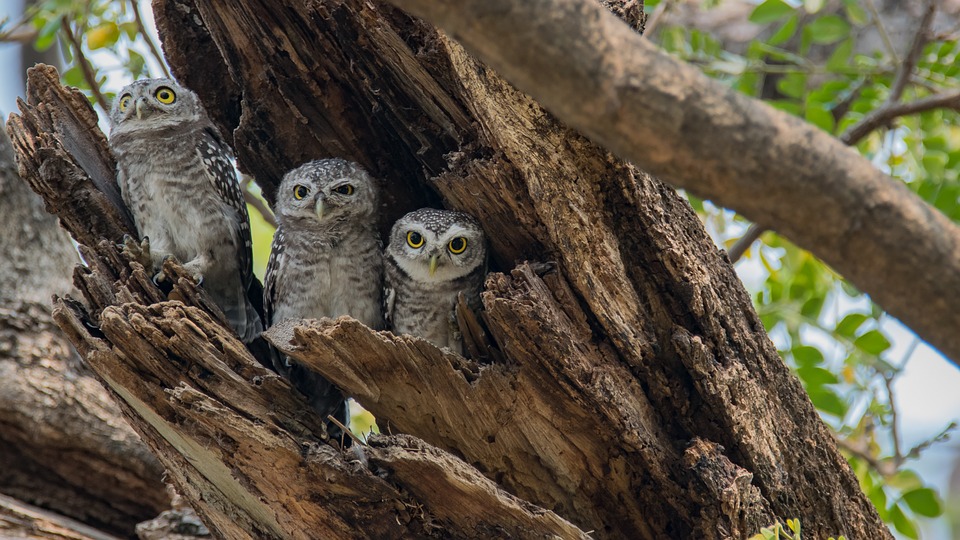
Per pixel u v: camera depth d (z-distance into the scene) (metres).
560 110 4.57
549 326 7.52
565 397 7.77
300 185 10.13
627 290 8.02
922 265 4.46
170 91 10.57
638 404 8.07
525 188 7.96
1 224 11.22
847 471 8.81
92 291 8.31
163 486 10.95
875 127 12.59
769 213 4.60
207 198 10.42
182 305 7.71
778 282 13.32
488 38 4.37
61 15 12.62
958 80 13.30
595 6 4.42
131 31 13.62
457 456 7.98
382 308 10.64
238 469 7.48
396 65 8.16
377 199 10.55
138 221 10.22
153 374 7.60
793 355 11.51
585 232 7.90
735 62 13.88
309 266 10.46
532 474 8.09
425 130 8.69
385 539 7.55
